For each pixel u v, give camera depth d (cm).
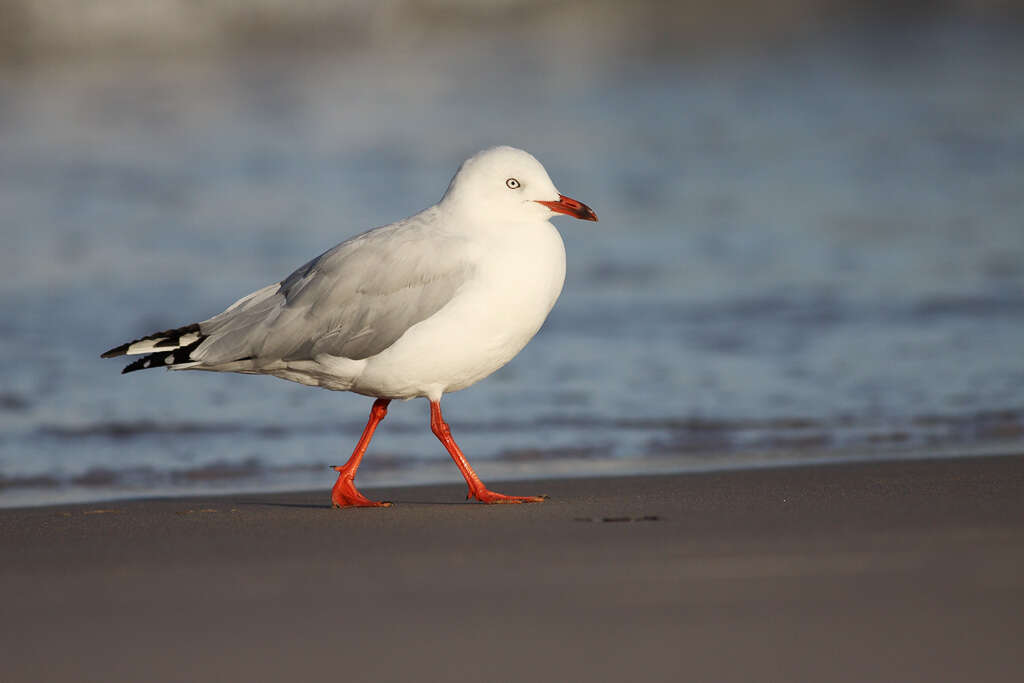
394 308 970
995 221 2239
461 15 4362
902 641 630
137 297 1908
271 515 966
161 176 2634
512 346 995
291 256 2119
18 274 2019
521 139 2938
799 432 1305
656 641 639
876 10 4738
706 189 2519
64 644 656
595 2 4581
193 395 1502
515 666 615
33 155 2789
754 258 2075
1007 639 631
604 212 2370
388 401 1039
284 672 616
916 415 1352
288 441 1331
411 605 702
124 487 1166
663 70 3800
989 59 3831
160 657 637
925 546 788
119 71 3712
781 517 884
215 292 1936
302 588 741
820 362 1568
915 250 2086
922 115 3130
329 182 2578
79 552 840
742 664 609
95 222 2323
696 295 1886
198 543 861
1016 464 1105
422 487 1127
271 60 3916
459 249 974
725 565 759
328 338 980
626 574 747
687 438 1297
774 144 2886
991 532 819
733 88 3538
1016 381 1466
